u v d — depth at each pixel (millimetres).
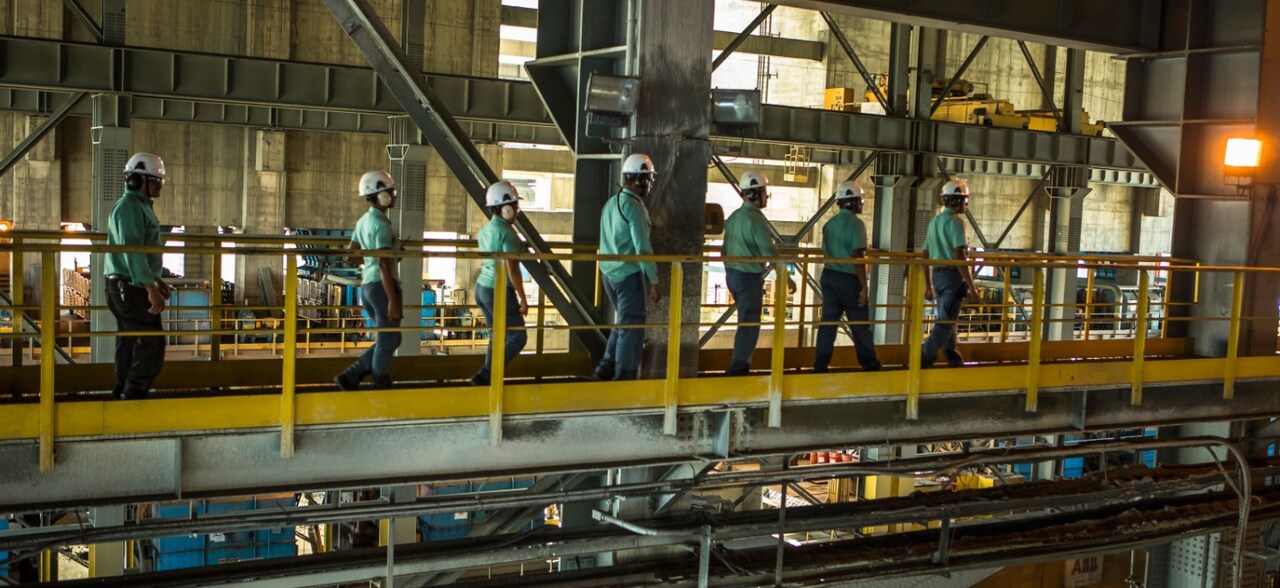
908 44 28688
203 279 35031
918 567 11750
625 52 10109
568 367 11242
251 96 21797
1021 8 14609
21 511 7590
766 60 45219
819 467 10844
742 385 10031
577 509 11180
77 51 20078
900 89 28750
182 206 35000
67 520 19781
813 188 46469
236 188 35750
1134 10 15305
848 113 27562
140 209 8211
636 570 10570
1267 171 14234
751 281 10648
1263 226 14328
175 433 7973
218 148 35250
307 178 36656
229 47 33781
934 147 28891
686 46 10117
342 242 11359
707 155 10320
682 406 9766
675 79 10094
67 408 7633
